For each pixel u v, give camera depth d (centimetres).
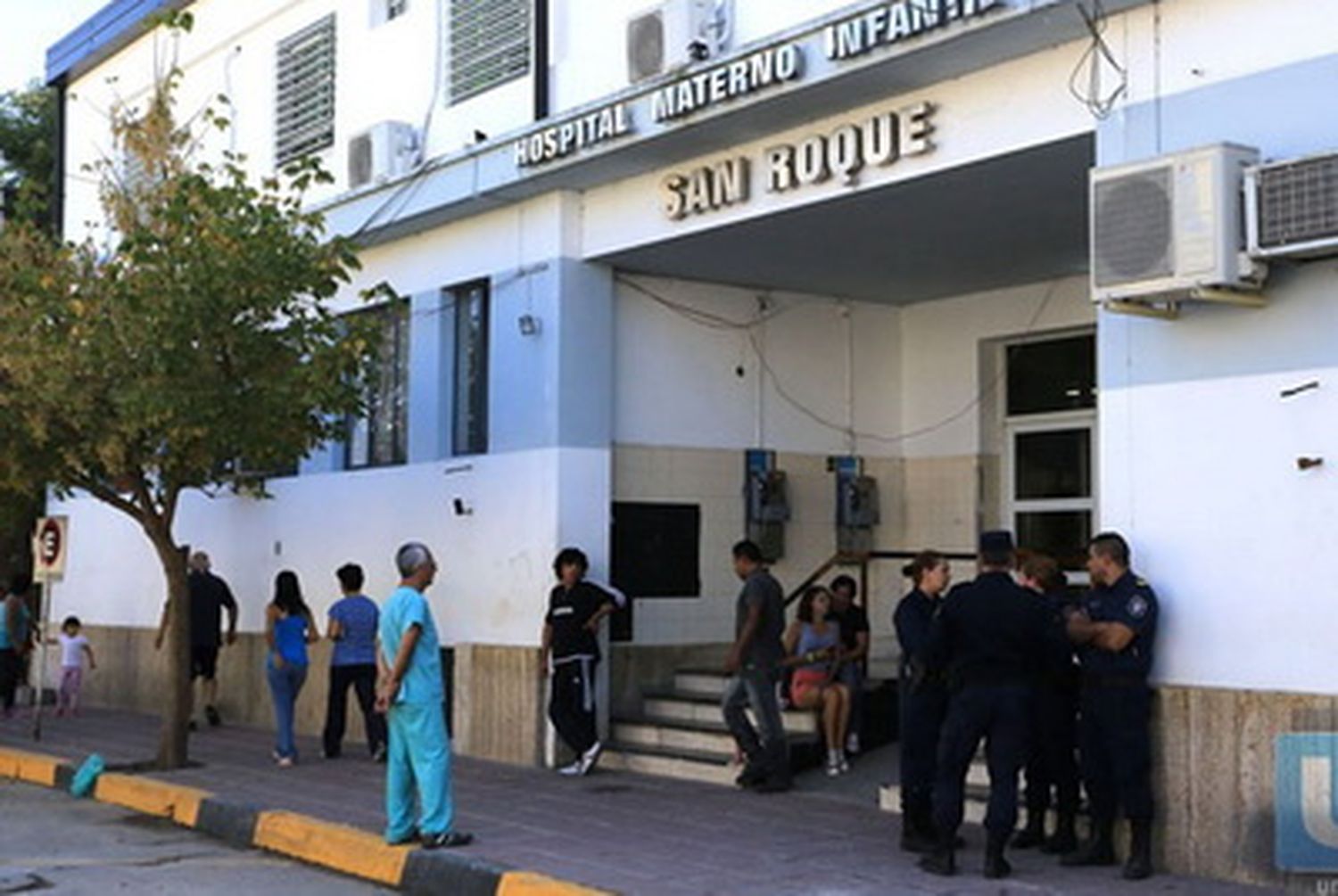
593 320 1398
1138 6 931
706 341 1471
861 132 1127
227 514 1848
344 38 1686
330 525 1672
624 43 1312
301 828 1079
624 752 1346
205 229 1245
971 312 1515
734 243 1323
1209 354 887
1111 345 936
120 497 1454
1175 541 896
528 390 1410
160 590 2009
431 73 1546
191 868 1028
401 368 1612
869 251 1338
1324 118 844
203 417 1250
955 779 894
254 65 1845
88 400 1259
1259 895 823
